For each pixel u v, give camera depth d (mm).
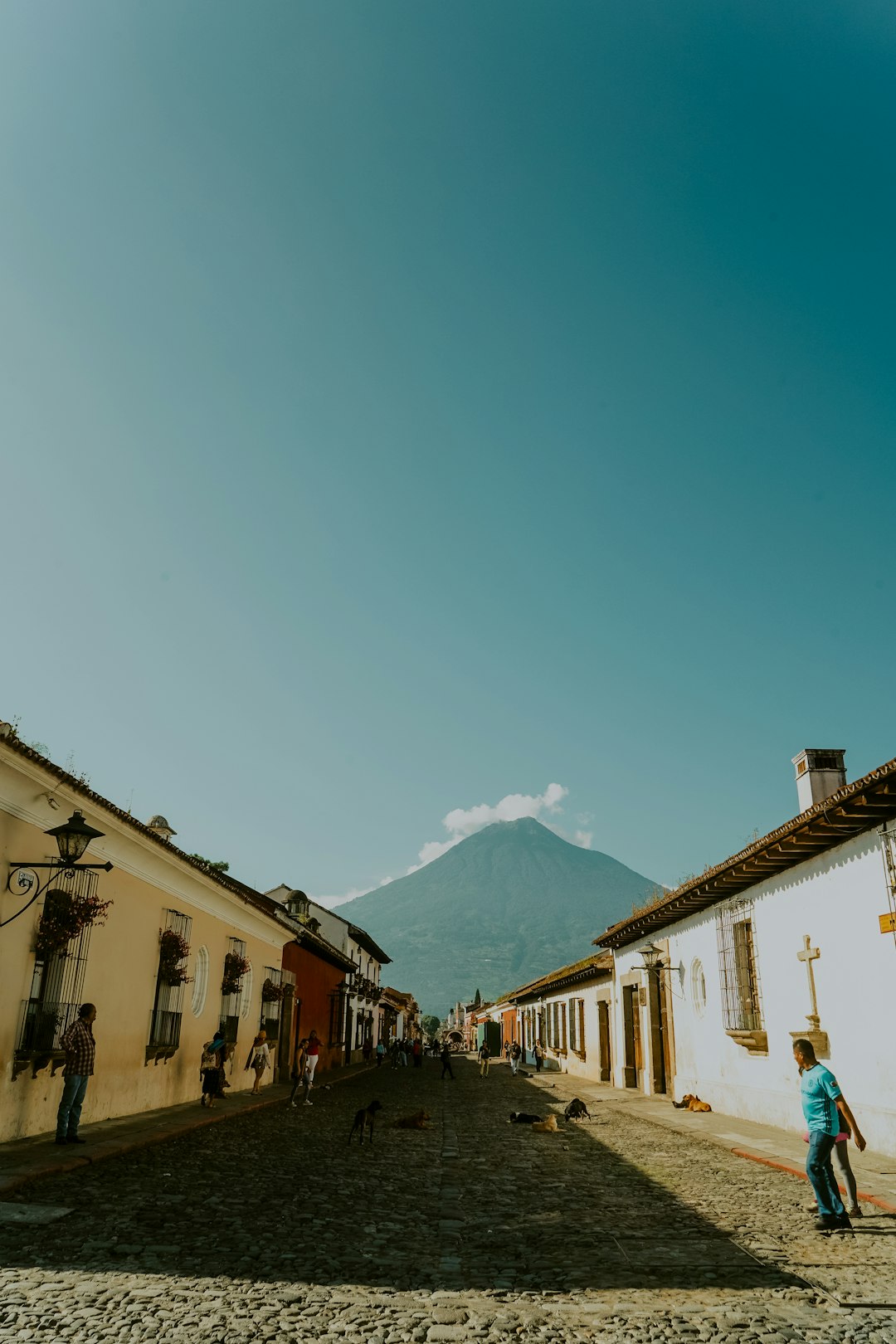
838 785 16250
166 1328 4773
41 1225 6867
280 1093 21531
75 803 11656
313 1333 4812
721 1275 6137
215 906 18484
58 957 11891
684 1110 18391
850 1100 12062
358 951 49906
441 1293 5633
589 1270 6238
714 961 17875
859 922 11953
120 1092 13688
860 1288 5871
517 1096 25266
